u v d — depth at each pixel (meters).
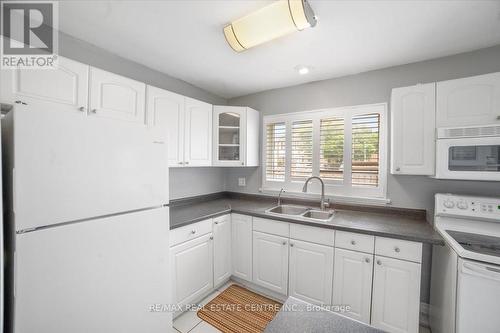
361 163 2.22
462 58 1.79
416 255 1.49
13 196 0.84
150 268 1.30
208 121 2.40
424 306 1.86
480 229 1.54
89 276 1.04
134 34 1.60
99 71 1.49
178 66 2.12
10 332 0.88
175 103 2.03
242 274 2.26
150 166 1.30
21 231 0.85
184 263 1.81
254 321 1.80
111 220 1.12
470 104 1.48
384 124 2.11
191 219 1.85
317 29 1.50
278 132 2.73
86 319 1.03
